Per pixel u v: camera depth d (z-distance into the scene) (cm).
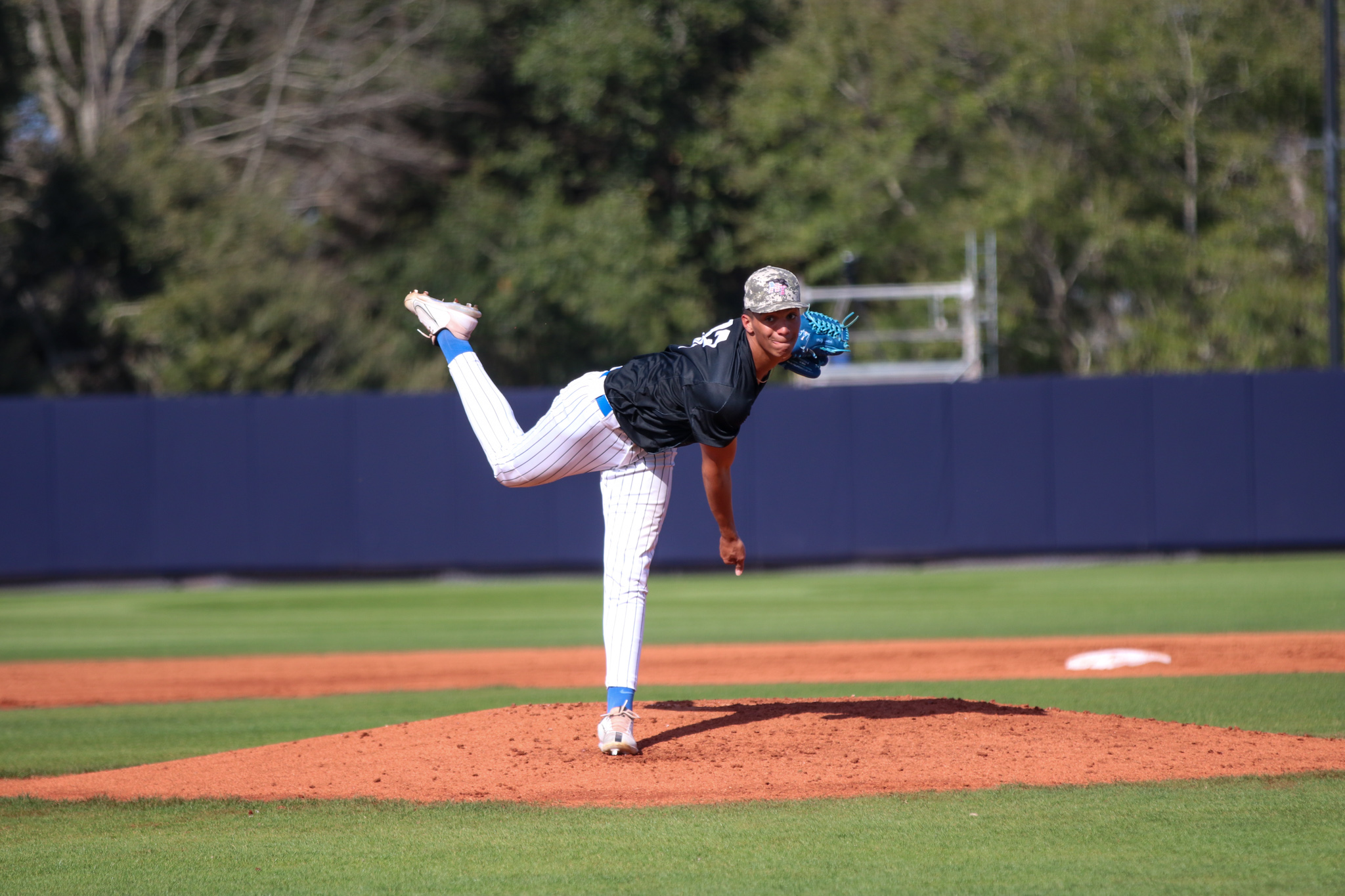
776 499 5547
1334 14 5981
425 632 3931
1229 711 2241
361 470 5541
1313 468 5431
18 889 1212
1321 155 7619
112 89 8562
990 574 5241
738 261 9144
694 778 1551
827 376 6988
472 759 1659
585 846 1311
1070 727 1766
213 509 5497
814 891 1156
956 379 5881
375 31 9444
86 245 7431
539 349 8788
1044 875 1190
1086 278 8250
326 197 9256
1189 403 5466
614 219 8538
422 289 8800
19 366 7425
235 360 7269
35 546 5412
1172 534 5475
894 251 8669
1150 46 7675
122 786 1634
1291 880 1165
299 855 1307
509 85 9456
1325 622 3625
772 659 3191
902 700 1947
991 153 8250
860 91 8869
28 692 2884
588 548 5562
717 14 9006
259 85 9400
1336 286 5938
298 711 2536
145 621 4331
